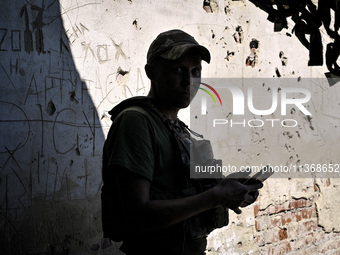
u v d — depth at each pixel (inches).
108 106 96.1
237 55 129.5
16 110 80.0
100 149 94.2
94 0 94.3
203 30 120.0
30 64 82.6
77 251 88.7
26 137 81.3
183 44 60.3
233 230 126.6
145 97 61.0
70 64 89.3
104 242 94.1
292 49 147.5
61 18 88.1
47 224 83.7
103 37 95.8
